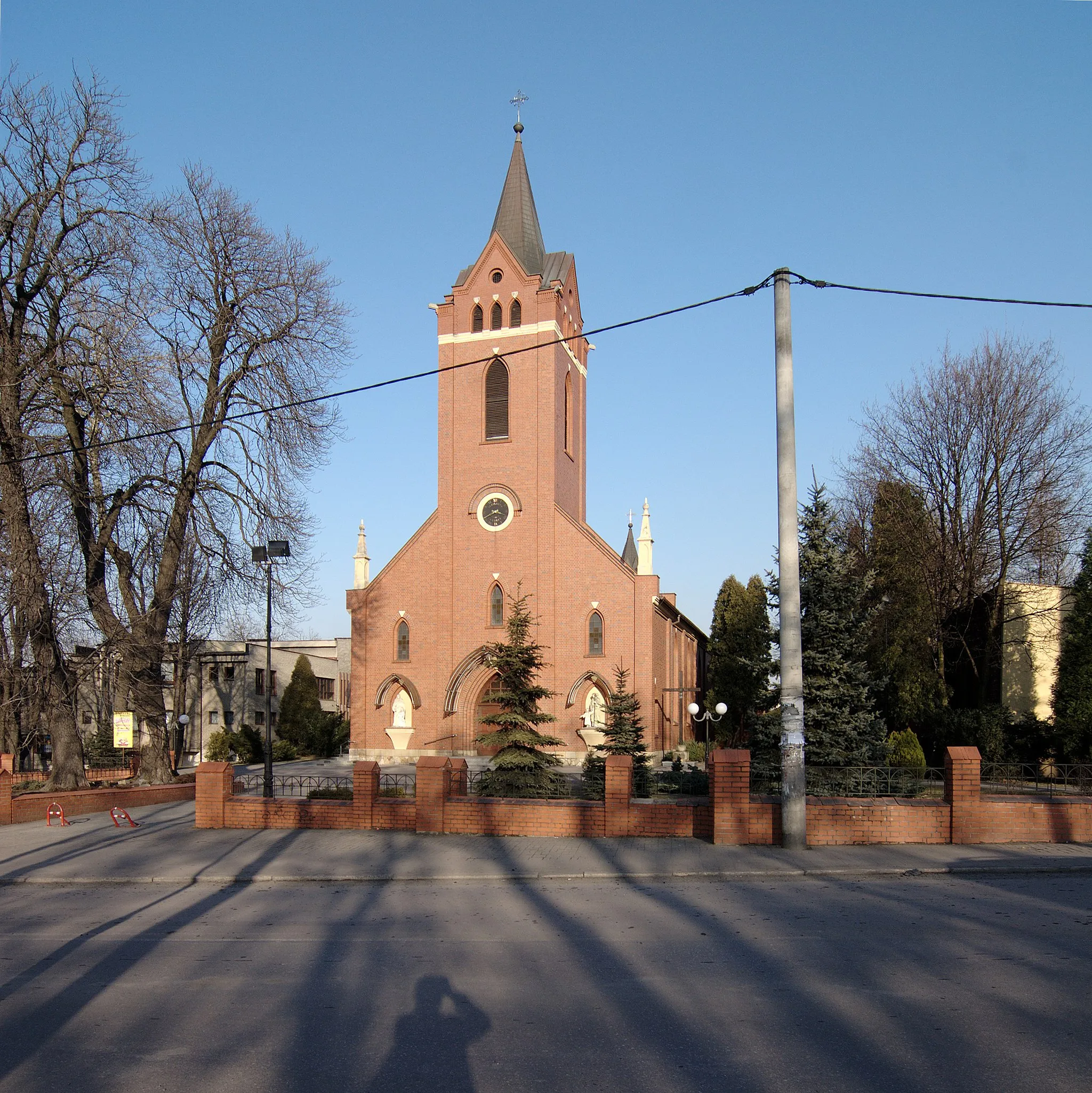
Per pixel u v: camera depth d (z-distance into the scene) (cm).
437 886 1470
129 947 1102
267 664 2431
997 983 891
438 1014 825
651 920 1191
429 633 4406
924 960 977
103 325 2606
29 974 985
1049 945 1032
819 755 2380
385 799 2006
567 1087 660
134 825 2159
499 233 4597
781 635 1708
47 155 2595
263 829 2000
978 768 1731
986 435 3450
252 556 2616
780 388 1697
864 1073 678
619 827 1847
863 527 3778
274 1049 746
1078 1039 742
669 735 4841
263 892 1448
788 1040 748
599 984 910
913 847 1692
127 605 2950
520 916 1234
